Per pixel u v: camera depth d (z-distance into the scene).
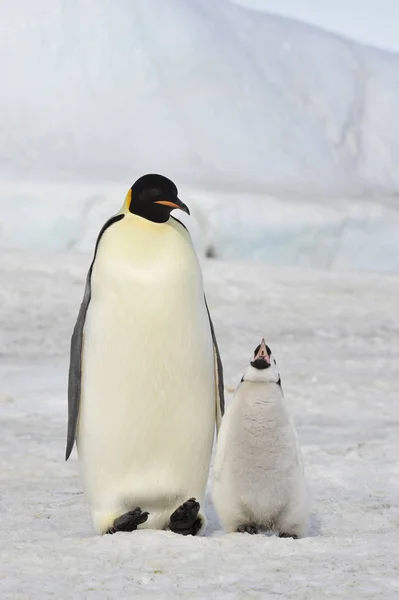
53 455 22.09
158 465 13.63
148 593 9.69
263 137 158.88
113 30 162.75
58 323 60.66
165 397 13.39
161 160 150.38
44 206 117.06
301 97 168.88
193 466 13.78
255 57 171.12
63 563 11.02
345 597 9.52
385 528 13.83
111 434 13.47
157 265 13.34
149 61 162.12
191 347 13.43
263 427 12.61
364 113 172.00
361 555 11.52
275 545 11.93
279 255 121.75
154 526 14.02
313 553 11.62
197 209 119.81
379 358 47.75
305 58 175.62
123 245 13.47
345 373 41.12
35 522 14.45
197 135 155.88
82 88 159.25
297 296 76.88
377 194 153.50
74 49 162.00
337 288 82.06
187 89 161.75
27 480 18.88
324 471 19.84
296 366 43.72
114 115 156.62
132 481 13.66
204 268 90.44
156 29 165.75
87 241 117.62
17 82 158.88
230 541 12.12
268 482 12.70
